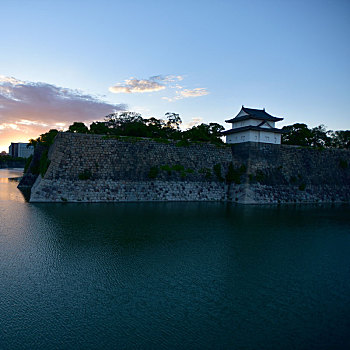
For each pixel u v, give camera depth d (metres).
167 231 24.86
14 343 9.85
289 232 26.47
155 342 10.12
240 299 13.44
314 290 14.59
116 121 69.00
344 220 33.38
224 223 29.09
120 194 40.09
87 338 10.23
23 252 18.45
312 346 10.12
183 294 13.73
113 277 15.30
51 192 36.94
